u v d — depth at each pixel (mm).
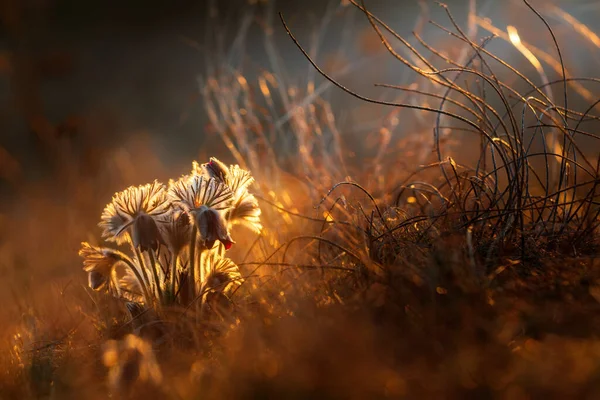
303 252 4453
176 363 3307
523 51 5652
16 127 13547
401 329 2973
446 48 6812
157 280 3922
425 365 2715
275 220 5352
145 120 14766
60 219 8555
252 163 6004
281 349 2980
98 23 21312
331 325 3010
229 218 3984
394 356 2785
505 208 3863
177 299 3824
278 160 6402
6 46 15312
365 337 2889
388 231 3844
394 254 3713
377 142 6629
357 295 3268
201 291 3838
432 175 5480
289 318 3293
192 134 13492
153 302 3885
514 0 8336
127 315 4066
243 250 5160
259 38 16359
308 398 2633
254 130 6516
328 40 14977
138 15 21641
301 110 6465
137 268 4047
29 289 5367
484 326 2844
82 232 7422
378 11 15703
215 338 3508
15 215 9773
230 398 2734
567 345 2650
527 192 4059
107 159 10469
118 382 3168
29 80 14000
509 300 3027
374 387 2604
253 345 3090
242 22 9297
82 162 10352
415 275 3217
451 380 2551
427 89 6875
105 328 4039
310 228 5016
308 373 2740
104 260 4008
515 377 2488
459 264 3207
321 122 6953
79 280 5125
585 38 7691
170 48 19906
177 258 3893
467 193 4105
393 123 6754
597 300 2977
